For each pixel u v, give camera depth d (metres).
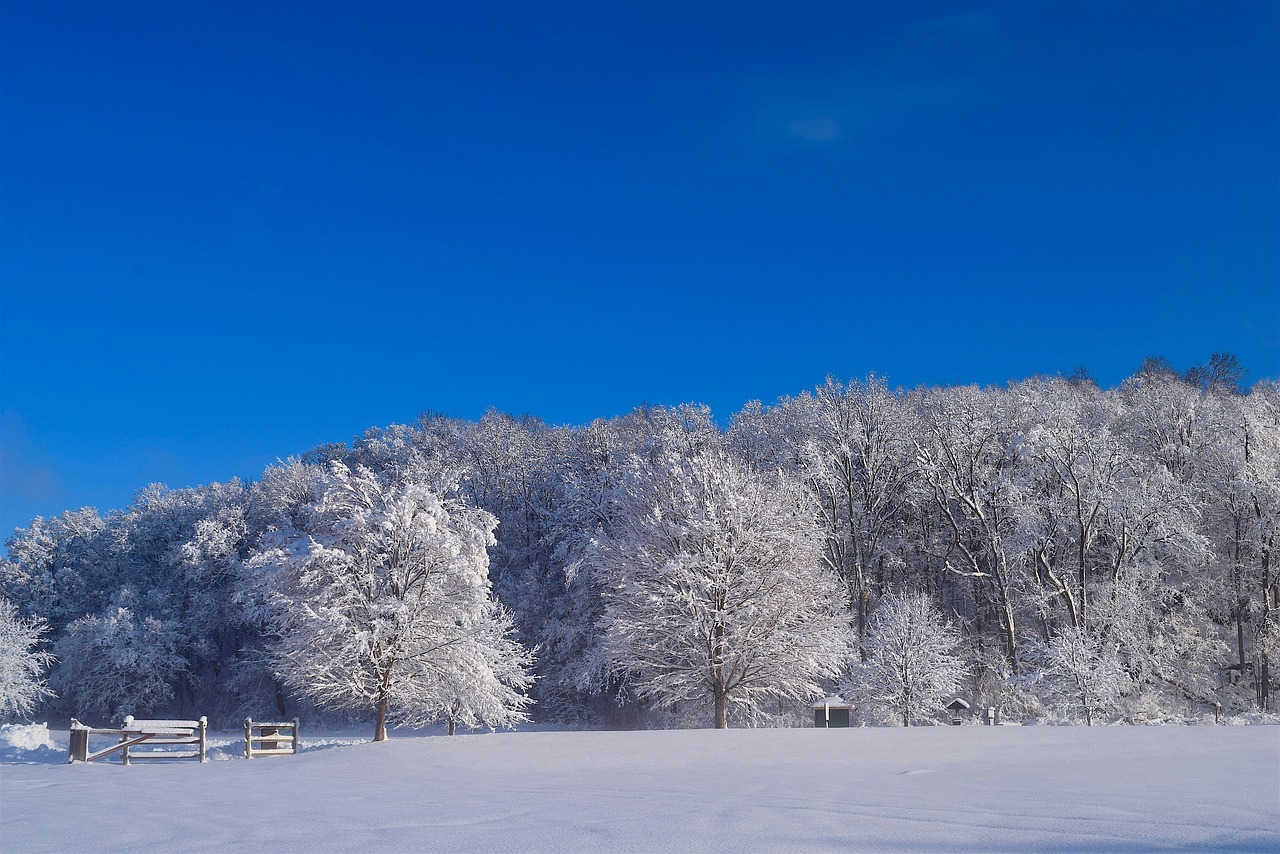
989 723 35.56
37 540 70.38
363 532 33.62
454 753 19.72
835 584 38.66
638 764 16.59
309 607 32.03
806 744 19.16
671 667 36.44
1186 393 54.03
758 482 38.56
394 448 72.06
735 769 15.06
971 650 46.34
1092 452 46.34
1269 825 8.39
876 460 51.38
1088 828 8.35
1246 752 16.08
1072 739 18.98
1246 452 46.62
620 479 50.75
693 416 58.72
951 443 50.09
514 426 72.00
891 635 38.28
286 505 62.56
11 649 50.31
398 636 32.75
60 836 9.62
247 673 60.22
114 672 59.03
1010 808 9.66
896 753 17.09
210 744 31.48
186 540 67.88
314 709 59.00
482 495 63.16
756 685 35.81
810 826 8.71
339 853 7.93
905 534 53.47
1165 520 44.41
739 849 7.60
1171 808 9.48
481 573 35.16
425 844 8.27
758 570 35.56
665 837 8.24
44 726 35.09
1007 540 47.06
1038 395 54.84
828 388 53.38
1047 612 45.03
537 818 9.73
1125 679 38.75
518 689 52.72
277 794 13.42
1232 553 47.38
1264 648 43.56
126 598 62.44
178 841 8.99
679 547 36.12
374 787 14.05
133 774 18.58
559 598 53.38
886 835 8.16
